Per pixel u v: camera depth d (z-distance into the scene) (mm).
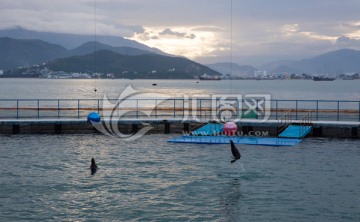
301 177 25328
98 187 23281
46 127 40906
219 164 28391
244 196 21875
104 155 31172
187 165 28141
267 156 30688
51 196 21766
